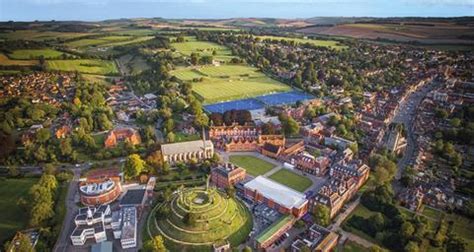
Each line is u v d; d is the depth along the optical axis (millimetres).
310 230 189875
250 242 188750
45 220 195750
